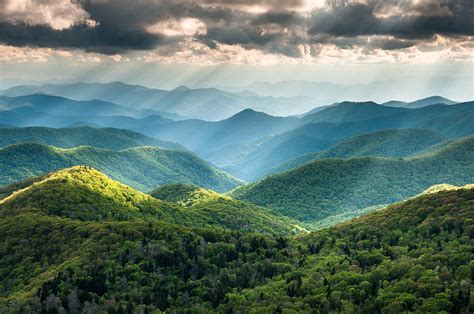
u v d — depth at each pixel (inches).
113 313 7377.0
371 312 7239.2
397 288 7603.4
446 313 6471.5
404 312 6786.4
